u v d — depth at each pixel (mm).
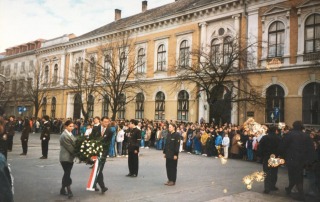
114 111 27516
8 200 2236
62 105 42031
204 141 19125
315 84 20406
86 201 7230
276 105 22156
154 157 16984
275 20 22641
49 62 45344
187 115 27734
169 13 29938
